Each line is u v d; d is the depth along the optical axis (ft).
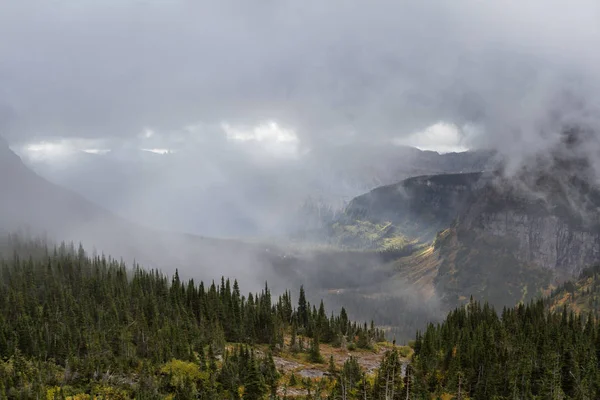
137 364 467.52
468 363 473.67
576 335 519.60
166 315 584.40
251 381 436.35
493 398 409.69
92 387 415.03
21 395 389.39
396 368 426.92
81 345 478.18
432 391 447.42
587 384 411.75
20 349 465.06
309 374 526.57
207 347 526.98
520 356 458.09
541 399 403.34
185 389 421.18
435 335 586.45
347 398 423.64
